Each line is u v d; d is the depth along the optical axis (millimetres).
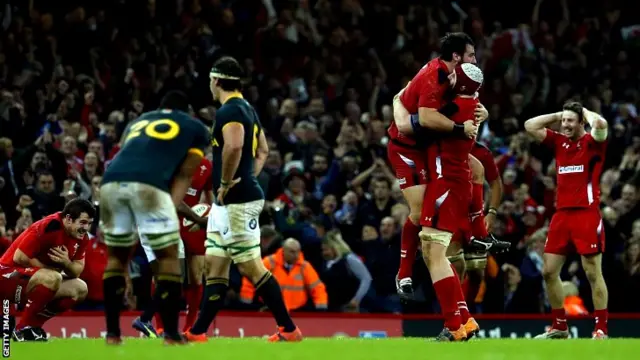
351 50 79375
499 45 83188
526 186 62938
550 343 30484
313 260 53875
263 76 72062
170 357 22828
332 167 60250
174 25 74125
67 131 58312
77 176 53750
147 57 69875
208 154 49688
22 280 35125
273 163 58562
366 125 67062
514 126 74000
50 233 35031
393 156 35688
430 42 83062
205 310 32250
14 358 23047
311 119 66625
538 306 55812
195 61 70500
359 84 75375
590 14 90812
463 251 38125
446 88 31109
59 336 46844
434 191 31172
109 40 69938
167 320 26781
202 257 40625
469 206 33938
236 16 79375
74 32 69250
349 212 57250
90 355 23359
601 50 87188
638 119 77500
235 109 30750
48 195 51188
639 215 59062
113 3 72875
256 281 31391
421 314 52781
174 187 27062
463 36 31141
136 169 26281
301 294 50844
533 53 84438
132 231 26844
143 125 27188
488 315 53062
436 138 31328
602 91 82812
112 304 26828
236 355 23672
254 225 31203
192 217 37969
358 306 53188
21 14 70000
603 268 57344
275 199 57094
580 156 40938
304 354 24250
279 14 80250
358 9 82562
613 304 57062
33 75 64438
